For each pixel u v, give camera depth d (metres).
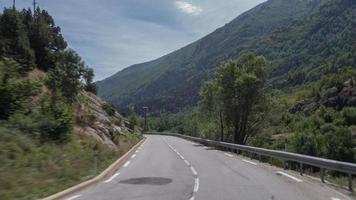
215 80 55.16
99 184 15.22
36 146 18.08
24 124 19.84
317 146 51.22
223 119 56.00
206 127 65.38
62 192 12.35
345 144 51.91
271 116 54.41
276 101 54.47
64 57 35.81
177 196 12.64
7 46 39.53
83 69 36.16
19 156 15.05
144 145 48.19
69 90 35.25
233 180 16.55
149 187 14.51
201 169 20.91
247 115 53.34
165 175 18.30
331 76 128.12
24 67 39.09
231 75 53.03
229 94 52.97
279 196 12.63
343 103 103.19
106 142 32.88
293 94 149.12
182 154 32.28
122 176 17.84
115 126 50.28
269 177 17.52
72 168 16.70
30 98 23.95
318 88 124.06
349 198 12.16
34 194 11.46
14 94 20.98
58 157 17.55
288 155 20.59
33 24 48.12
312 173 19.36
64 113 23.47
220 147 42.41
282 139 58.47
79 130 29.45
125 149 34.94
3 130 16.98
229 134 58.19
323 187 14.52
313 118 84.12
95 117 37.47
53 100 27.62
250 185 15.08
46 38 48.31
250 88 51.97
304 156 18.22
